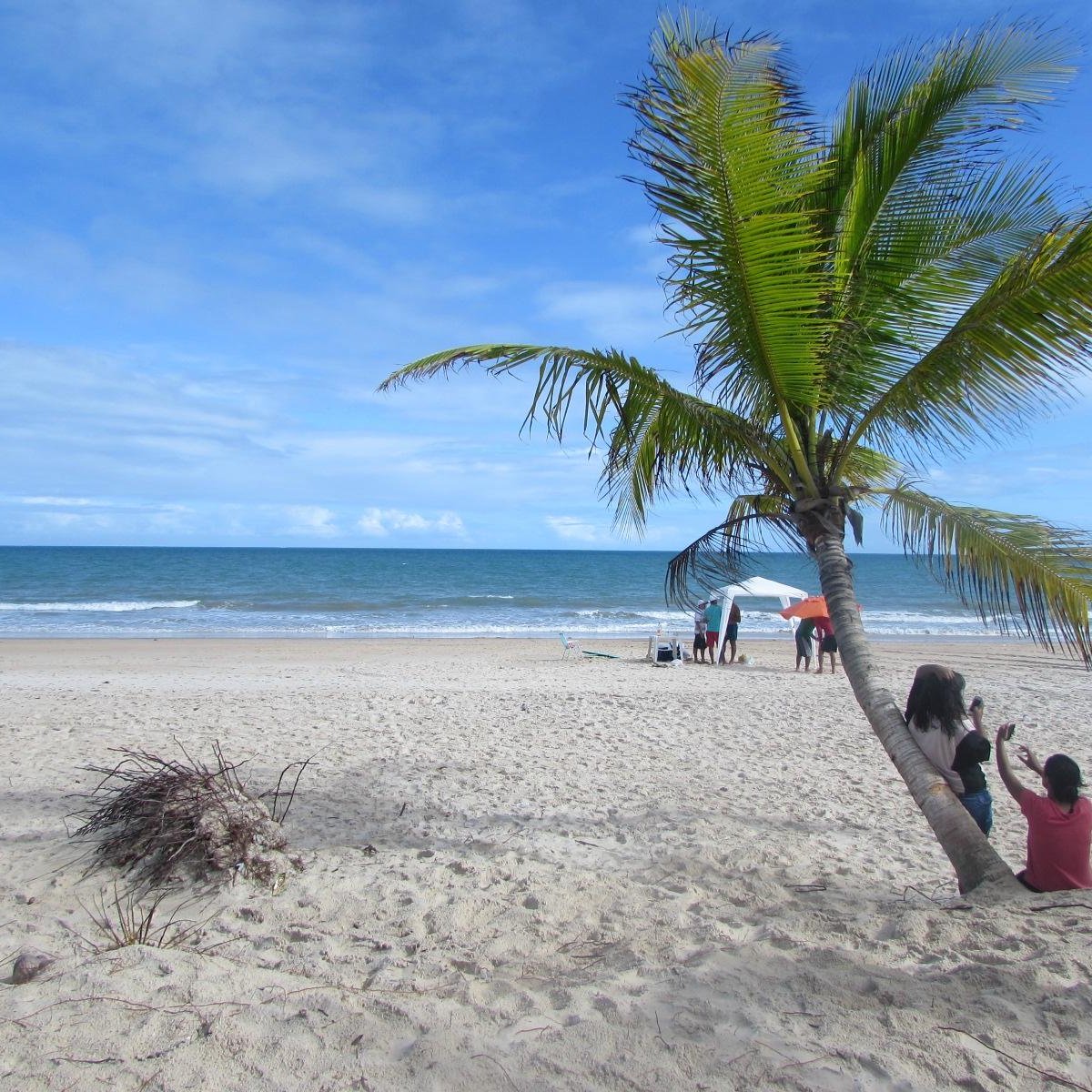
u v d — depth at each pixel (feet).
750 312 14.76
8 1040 8.95
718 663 59.67
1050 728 32.60
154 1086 8.13
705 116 13.23
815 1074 8.01
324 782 23.32
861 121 16.43
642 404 17.78
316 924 13.83
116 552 361.10
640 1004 9.77
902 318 15.89
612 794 22.52
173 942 12.91
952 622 109.70
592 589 176.86
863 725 32.86
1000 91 15.02
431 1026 9.35
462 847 18.13
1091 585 13.64
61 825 18.71
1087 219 12.70
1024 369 13.98
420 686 43.39
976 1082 7.80
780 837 18.92
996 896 12.62
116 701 36.47
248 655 65.46
